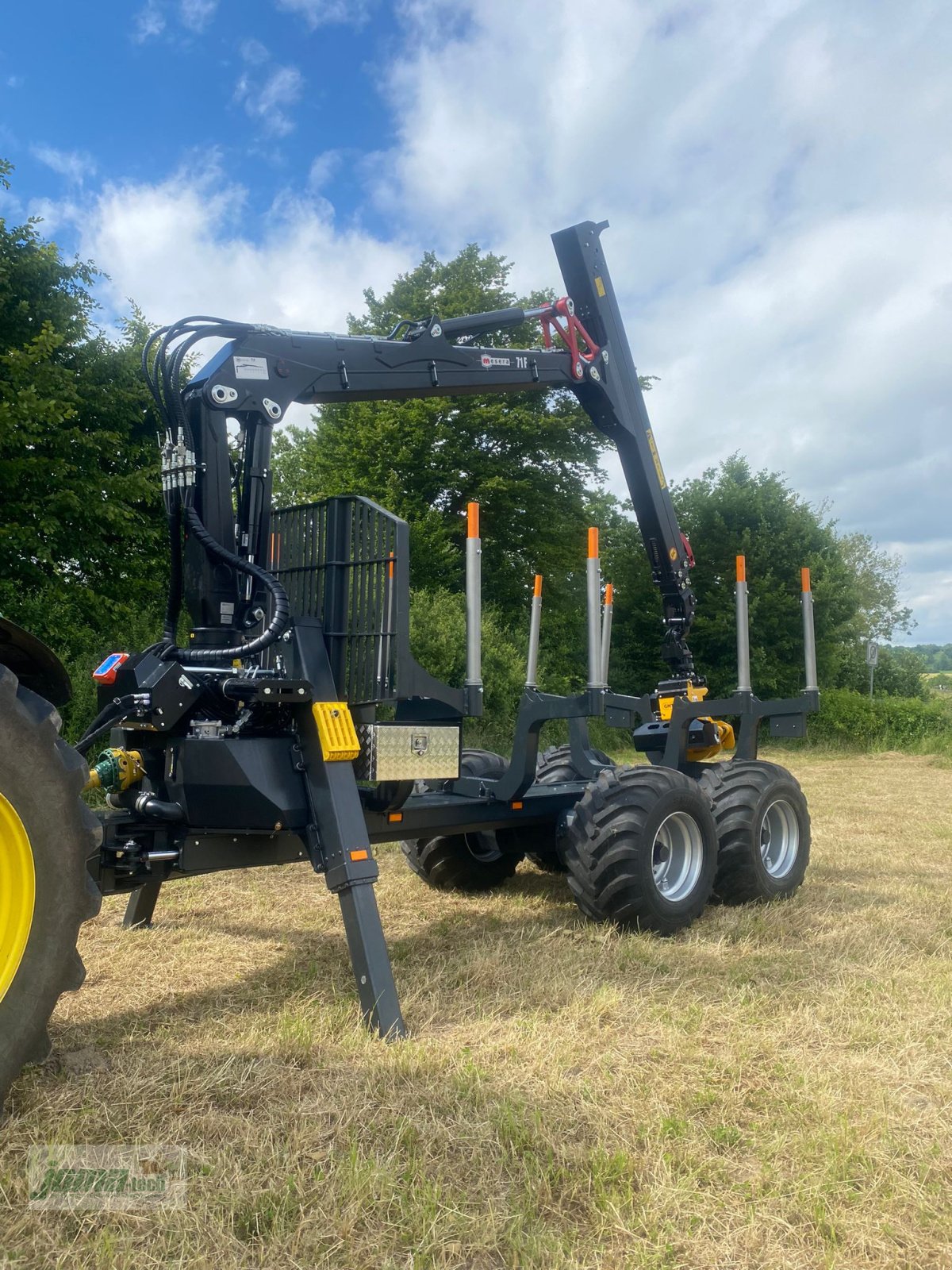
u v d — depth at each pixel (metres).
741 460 24.41
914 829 8.41
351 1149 2.27
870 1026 3.29
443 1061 2.87
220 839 3.58
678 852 4.71
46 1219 2.01
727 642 22.88
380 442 20.72
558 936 4.40
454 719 3.98
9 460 11.01
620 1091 2.72
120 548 12.63
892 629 44.66
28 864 2.43
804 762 17.16
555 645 21.73
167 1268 1.86
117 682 3.64
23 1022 2.39
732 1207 2.16
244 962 3.93
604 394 5.58
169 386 3.72
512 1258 1.94
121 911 4.81
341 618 3.91
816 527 24.12
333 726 3.52
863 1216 2.13
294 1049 2.93
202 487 3.78
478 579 3.98
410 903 5.19
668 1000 3.48
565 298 5.33
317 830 3.52
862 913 5.04
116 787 3.47
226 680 3.57
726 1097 2.69
